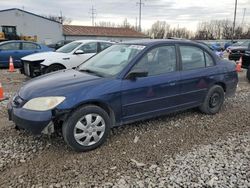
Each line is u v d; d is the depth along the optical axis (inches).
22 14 1552.7
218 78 211.6
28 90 153.3
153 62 176.7
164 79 177.6
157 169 134.0
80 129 147.8
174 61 187.0
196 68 198.8
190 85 193.3
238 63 498.3
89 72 175.9
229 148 157.5
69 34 1701.5
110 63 177.9
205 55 207.9
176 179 125.3
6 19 1513.3
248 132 183.5
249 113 225.3
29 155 146.9
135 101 166.4
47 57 353.7
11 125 188.7
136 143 163.3
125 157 146.2
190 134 178.1
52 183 122.3
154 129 184.7
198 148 157.3
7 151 150.5
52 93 144.6
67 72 181.6
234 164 138.9
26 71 366.0
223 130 186.4
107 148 156.4
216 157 146.1
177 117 208.7
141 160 143.2
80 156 146.9
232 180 124.8
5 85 344.8
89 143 151.9
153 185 120.8
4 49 508.1
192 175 128.5
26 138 167.3
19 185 120.8
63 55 356.8
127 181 123.8
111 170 133.2
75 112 145.9
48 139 165.6
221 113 222.7
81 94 146.8
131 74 162.2
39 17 1599.4
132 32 1990.7
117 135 173.8
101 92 152.3
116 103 158.9
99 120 153.3
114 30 1927.9
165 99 180.7
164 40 188.5
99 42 386.9
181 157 146.1
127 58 173.0
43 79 167.9
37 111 141.5
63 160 142.3
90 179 125.5
